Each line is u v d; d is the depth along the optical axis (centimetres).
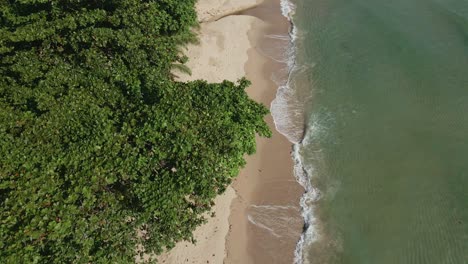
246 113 2005
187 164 1627
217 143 1744
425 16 3631
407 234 2197
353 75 3122
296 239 2180
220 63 3161
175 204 1550
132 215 1547
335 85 3059
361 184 2431
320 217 2275
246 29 3581
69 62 2098
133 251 1527
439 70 3094
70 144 1638
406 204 2328
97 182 1529
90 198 1498
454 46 3288
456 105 2855
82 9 2227
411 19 3609
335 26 3612
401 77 3061
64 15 2275
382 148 2619
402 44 3331
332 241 2175
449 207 2312
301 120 2828
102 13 2217
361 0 3900
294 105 2936
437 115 2803
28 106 1864
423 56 3209
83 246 1402
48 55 2064
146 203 1520
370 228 2228
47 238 1398
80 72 1984
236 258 2075
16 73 1975
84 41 2084
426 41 3350
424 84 2998
